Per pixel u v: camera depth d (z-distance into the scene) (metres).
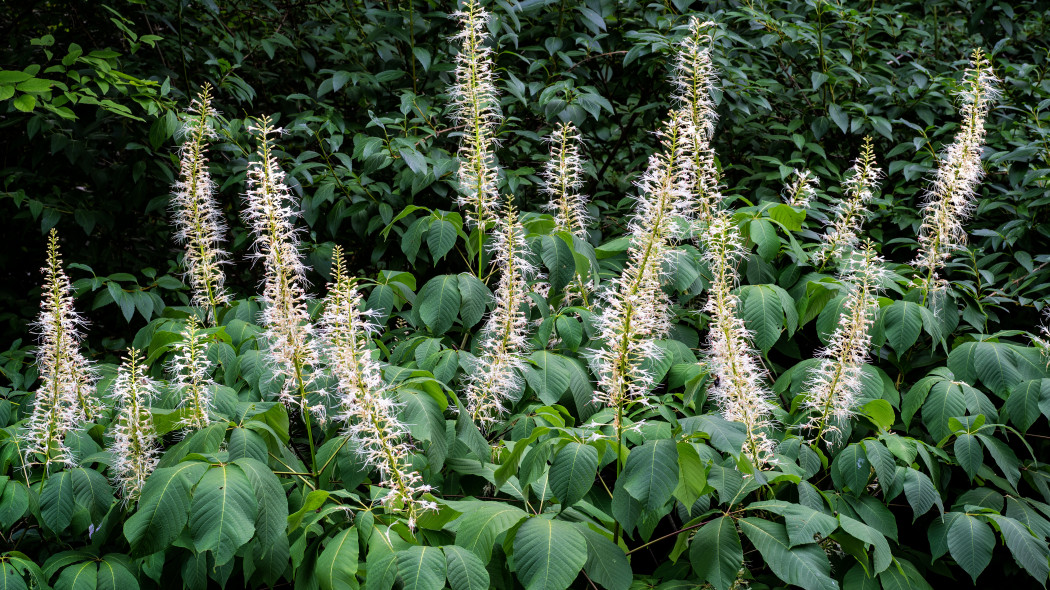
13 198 4.37
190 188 3.51
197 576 2.50
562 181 3.74
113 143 4.84
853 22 4.77
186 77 4.82
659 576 2.95
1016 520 2.83
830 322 3.35
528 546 2.19
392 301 3.36
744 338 3.15
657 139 5.19
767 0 5.05
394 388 2.63
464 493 2.94
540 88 4.48
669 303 3.62
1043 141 4.19
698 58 3.63
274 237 2.73
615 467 3.51
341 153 4.38
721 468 2.67
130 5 5.11
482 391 3.03
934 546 2.87
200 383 2.81
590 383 3.20
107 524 2.66
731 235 3.25
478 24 3.48
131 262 5.13
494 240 3.55
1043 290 3.97
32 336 4.81
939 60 5.60
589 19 4.68
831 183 4.77
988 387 3.21
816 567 2.33
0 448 2.84
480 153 3.43
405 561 2.10
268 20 5.79
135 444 2.64
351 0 5.69
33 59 5.13
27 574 2.56
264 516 2.20
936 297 3.57
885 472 2.80
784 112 5.08
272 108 5.45
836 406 2.98
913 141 4.42
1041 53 5.18
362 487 3.12
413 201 4.43
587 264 3.37
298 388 2.81
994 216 4.43
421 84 4.95
